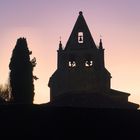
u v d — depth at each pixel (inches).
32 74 3351.4
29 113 1126.4
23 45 3390.7
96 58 6407.5
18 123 1092.5
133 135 1109.1
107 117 1146.0
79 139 1076.5
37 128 1085.1
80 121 1119.0
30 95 3267.7
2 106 1144.8
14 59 3356.3
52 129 1089.4
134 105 4948.3
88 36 6579.7
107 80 6328.7
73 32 6624.0
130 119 1154.7
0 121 1095.0
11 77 3312.0
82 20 6737.2
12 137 1055.6
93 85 6299.2
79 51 6437.0
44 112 1131.3
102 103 4758.9
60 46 6501.0
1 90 3464.6
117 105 4830.2
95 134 1098.7
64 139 1074.7
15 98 3223.4
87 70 6363.2
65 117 1129.4
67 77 6338.6
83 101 4722.0
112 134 1103.6
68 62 6427.2
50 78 6378.0
